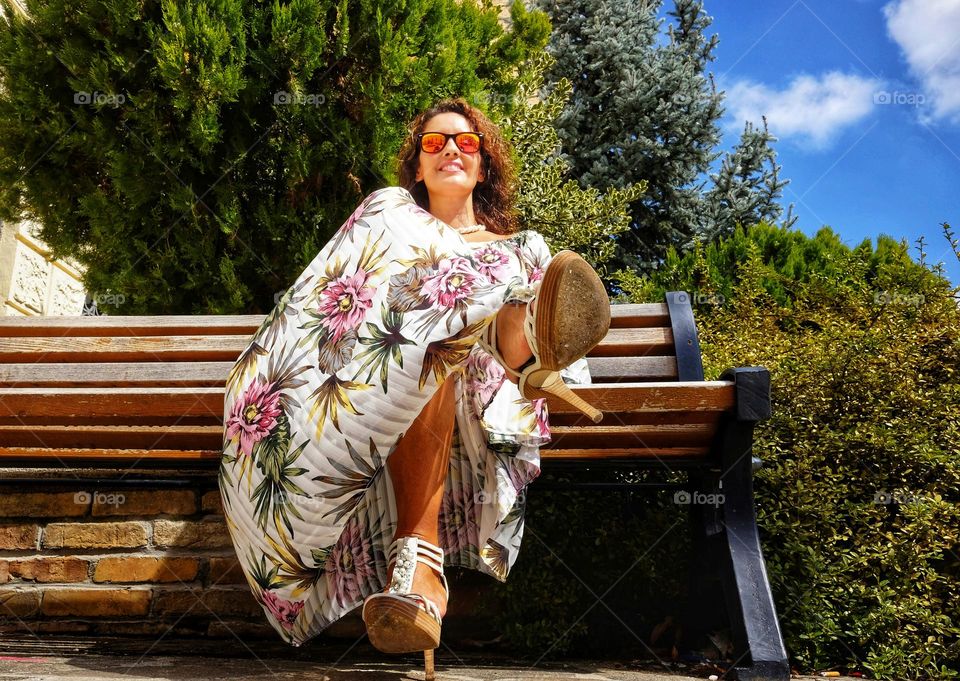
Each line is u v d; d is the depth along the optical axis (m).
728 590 1.70
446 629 2.25
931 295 2.86
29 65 3.03
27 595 2.22
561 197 4.36
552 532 2.27
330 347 1.31
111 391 1.80
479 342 1.45
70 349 2.26
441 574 1.31
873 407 2.30
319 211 3.14
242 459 1.33
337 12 3.17
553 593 2.22
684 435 1.85
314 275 1.41
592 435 1.91
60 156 3.12
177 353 2.25
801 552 2.01
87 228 3.26
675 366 2.17
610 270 7.80
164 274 3.05
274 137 3.20
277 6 3.00
